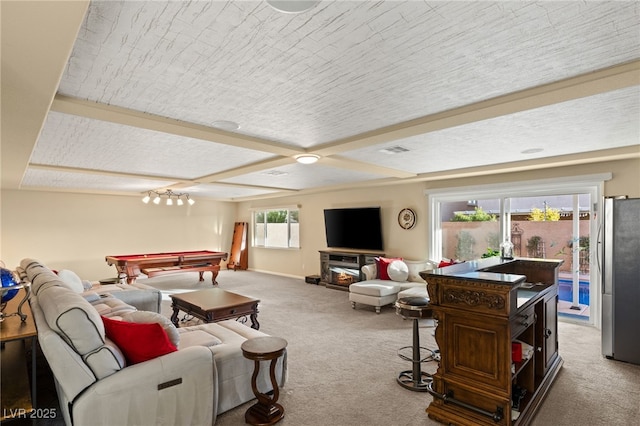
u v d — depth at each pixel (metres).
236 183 6.88
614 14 1.43
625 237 3.38
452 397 2.36
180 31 1.52
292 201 8.93
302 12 1.38
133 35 1.54
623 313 3.38
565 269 4.80
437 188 5.95
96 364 1.91
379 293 5.13
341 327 4.48
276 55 1.75
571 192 4.70
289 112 2.61
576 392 2.78
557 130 3.16
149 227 8.94
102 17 1.40
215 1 1.31
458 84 2.15
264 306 5.62
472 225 5.68
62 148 3.66
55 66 1.53
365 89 2.21
